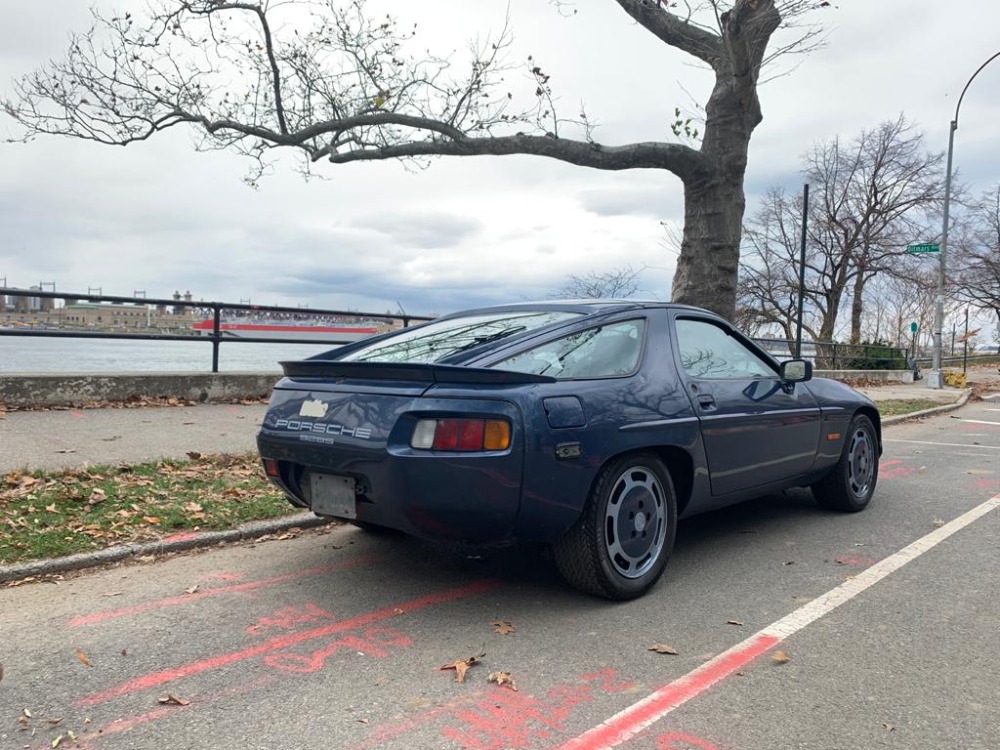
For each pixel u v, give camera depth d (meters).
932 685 3.11
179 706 2.92
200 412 9.27
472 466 3.49
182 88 11.35
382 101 11.70
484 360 3.87
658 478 4.23
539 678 3.16
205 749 2.62
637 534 4.12
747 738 2.70
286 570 4.55
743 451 4.82
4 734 2.71
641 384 4.25
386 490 3.62
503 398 3.56
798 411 5.36
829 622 3.79
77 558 4.46
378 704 2.94
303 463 4.00
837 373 24.20
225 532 5.05
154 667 3.24
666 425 4.21
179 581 4.33
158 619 3.77
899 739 2.69
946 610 3.97
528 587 4.29
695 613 3.91
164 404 9.57
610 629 3.69
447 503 3.52
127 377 9.40
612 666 3.28
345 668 3.25
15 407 8.53
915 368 27.36
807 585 4.36
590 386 3.98
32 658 3.31
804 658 3.37
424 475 3.52
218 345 10.39
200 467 6.50
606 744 2.66
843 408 5.89
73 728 2.75
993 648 3.48
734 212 11.53
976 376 33.84
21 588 4.16
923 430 12.79
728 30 9.88
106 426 8.00
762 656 3.39
